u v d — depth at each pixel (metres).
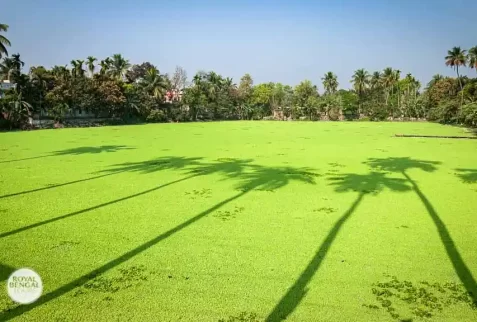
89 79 52.91
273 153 19.36
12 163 15.96
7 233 7.17
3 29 33.00
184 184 11.57
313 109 75.06
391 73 75.81
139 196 10.06
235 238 6.86
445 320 4.22
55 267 5.64
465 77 58.03
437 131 37.12
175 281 5.18
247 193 10.36
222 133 35.03
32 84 46.62
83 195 10.20
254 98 82.12
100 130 40.09
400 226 7.52
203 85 72.12
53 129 42.44
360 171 13.86
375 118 71.44
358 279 5.23
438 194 10.23
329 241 6.71
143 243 6.62
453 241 6.68
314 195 10.12
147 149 21.33
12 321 4.20
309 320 4.24
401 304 4.57
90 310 4.45
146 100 60.41
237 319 4.27
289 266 5.66
